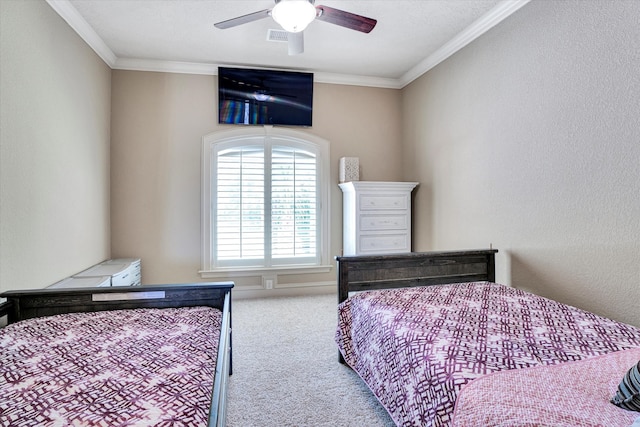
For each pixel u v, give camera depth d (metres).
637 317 1.96
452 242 3.59
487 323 1.78
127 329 1.64
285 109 4.21
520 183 2.74
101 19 2.99
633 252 1.98
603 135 2.12
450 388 1.24
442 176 3.75
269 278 4.23
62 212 2.67
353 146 4.48
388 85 4.57
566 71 2.35
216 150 4.08
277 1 2.56
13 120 2.07
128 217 3.85
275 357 2.59
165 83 3.93
